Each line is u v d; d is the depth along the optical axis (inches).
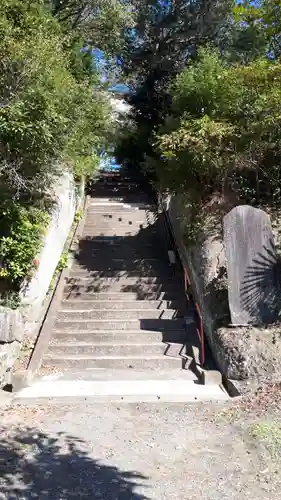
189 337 312.8
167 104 627.5
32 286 331.6
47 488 149.3
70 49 426.6
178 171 368.8
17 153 304.7
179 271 410.3
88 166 428.1
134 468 162.9
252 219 281.1
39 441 183.3
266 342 252.5
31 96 285.9
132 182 775.1
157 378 269.1
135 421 204.5
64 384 258.5
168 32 662.5
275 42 437.7
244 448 175.9
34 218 339.0
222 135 328.8
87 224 532.4
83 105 356.5
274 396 220.4
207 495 145.6
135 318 341.1
